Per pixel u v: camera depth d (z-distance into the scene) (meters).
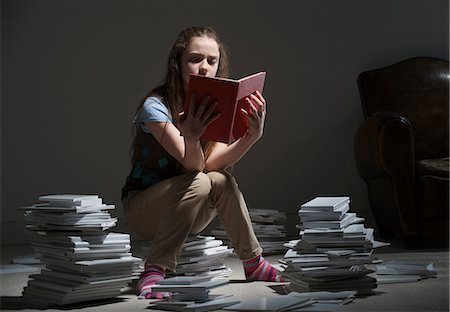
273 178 5.80
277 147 5.80
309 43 5.86
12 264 4.19
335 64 5.88
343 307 2.57
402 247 4.64
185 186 2.95
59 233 2.78
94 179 5.62
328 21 5.88
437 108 5.37
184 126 2.83
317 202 3.09
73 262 2.71
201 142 3.25
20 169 5.57
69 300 2.70
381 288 3.00
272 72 5.82
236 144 3.12
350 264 2.85
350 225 3.15
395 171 4.57
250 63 5.80
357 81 5.56
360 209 5.85
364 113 5.46
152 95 3.17
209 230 5.62
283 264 3.23
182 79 3.20
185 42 3.16
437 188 4.53
